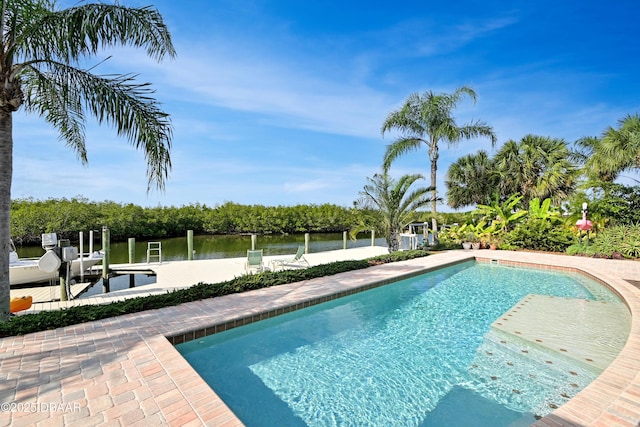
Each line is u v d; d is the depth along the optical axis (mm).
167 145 5262
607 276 7969
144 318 4766
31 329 4133
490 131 13930
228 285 6363
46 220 19047
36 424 2311
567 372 3723
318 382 3590
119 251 18828
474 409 3049
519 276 9289
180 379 2979
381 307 6395
